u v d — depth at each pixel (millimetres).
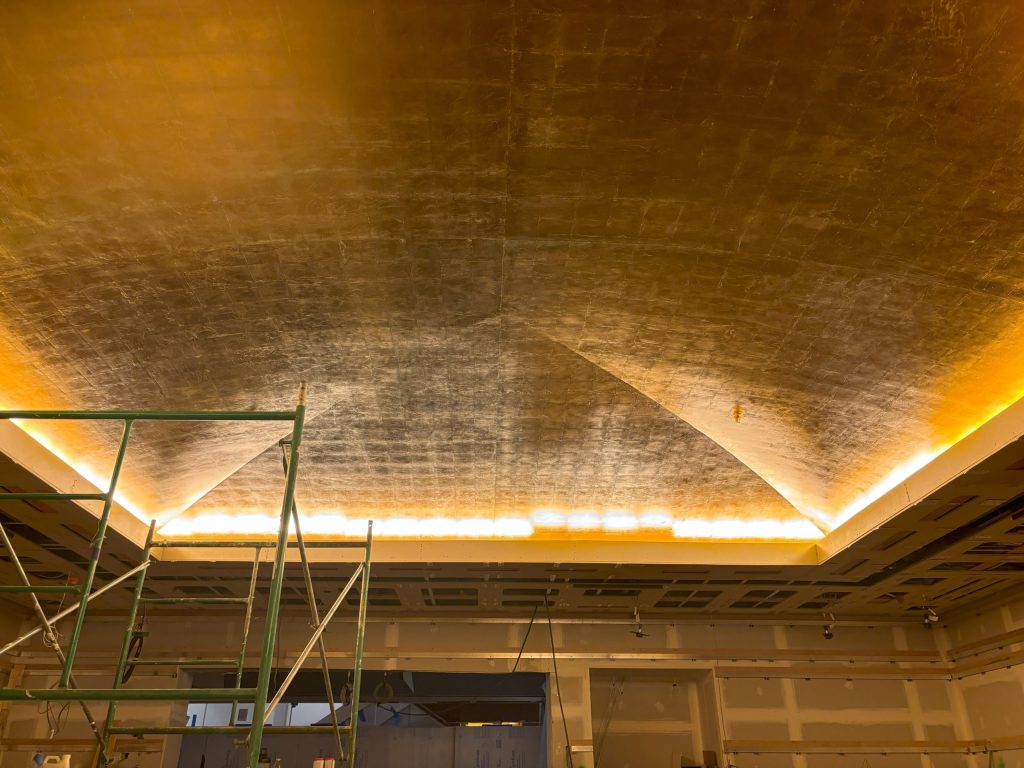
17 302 9102
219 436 12953
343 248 9094
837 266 9117
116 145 7133
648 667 19391
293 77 6508
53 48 6102
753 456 14266
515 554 15648
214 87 6570
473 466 14758
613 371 12312
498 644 19391
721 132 7219
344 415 13281
